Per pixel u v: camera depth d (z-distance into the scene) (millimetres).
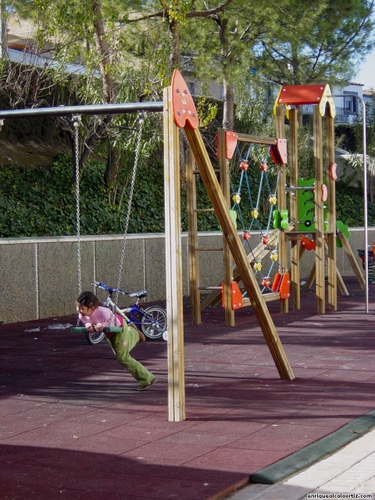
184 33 18797
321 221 14117
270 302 16172
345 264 23359
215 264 17984
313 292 17891
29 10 15867
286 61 23734
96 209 16750
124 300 15258
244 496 4699
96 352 10273
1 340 11336
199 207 20047
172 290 6617
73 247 14148
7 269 12922
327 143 14648
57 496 4668
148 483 4879
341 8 22172
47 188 16641
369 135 27906
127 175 17984
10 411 7020
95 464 5309
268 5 18062
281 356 8203
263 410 6883
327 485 4840
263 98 23938
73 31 15812
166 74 16328
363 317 13609
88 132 17172
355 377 8344
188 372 8750
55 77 16656
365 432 6129
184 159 19719
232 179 21906
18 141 18531
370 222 26672
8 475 5082
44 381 8422
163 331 11406
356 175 28188
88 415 6824
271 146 13945
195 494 4652
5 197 15398
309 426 6273
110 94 16422
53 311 13820
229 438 5945
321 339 11117
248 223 20969
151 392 7781
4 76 17031
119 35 16531
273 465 5145
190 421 6539
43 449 5715
